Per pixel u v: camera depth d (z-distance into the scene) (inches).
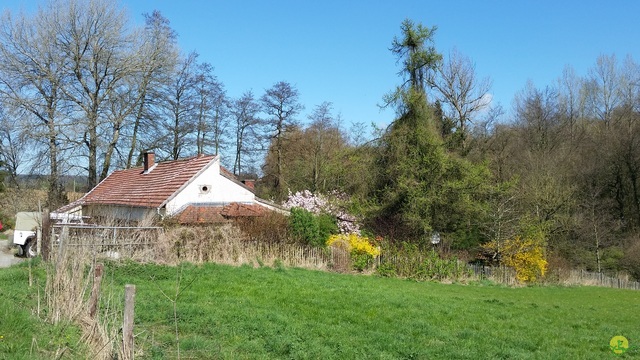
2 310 339.0
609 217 1686.8
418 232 1315.2
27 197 1550.2
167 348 336.2
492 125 1788.9
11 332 309.3
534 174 1604.3
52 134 1328.7
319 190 1707.7
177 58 1523.1
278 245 970.7
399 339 403.5
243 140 1995.6
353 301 566.3
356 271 1052.5
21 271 591.8
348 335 404.8
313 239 1029.2
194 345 342.3
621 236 1678.2
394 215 1360.7
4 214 1648.6
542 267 1234.6
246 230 951.0
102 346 290.0
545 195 1533.0
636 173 1731.1
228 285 622.2
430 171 1320.1
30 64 1328.7
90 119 1395.2
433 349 377.7
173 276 665.0
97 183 1492.4
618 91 1959.9
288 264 935.0
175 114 1718.8
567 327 535.8
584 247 1608.0
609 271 1555.1
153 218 894.4
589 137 1871.3
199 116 1750.7
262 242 949.8
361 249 1075.3
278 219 1016.9
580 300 888.9
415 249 1119.6
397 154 1354.6
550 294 966.4
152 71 1493.6
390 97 1384.1
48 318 358.9
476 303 675.4
